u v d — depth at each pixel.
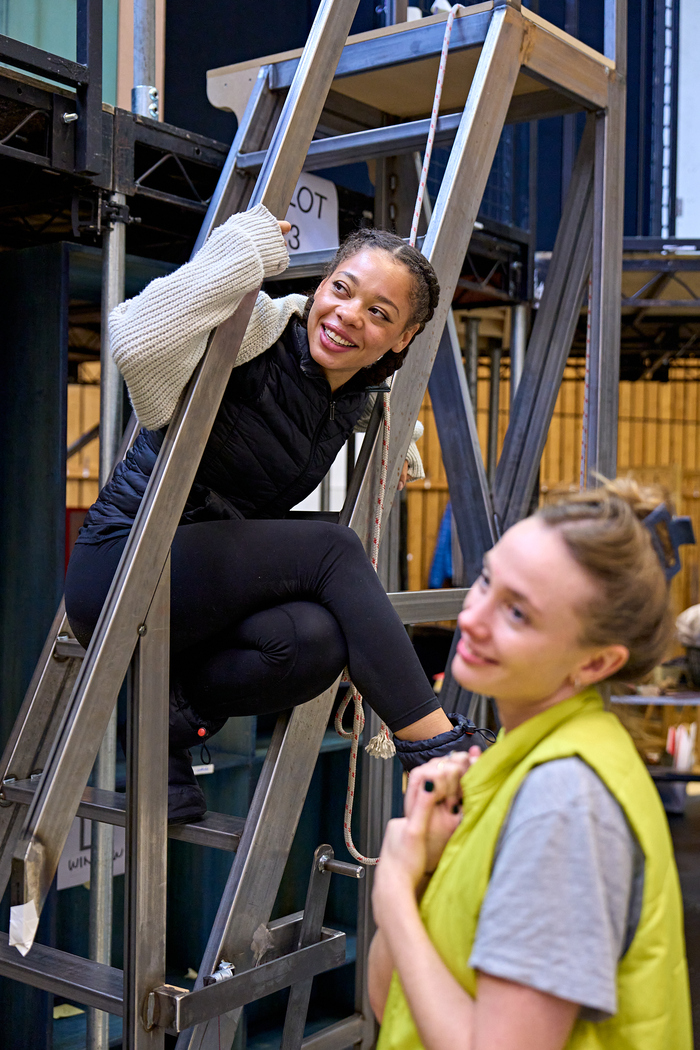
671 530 0.88
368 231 1.50
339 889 2.92
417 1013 0.77
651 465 8.79
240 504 1.52
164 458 1.33
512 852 0.74
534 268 4.11
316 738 1.54
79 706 1.24
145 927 1.35
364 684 1.41
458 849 0.82
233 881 1.41
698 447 9.21
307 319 1.50
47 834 1.19
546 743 0.78
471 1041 0.72
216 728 1.55
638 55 5.27
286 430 1.47
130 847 1.35
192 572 1.40
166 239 3.07
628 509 0.81
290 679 1.41
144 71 2.51
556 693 0.83
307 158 2.33
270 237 1.37
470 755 0.90
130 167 2.31
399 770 2.75
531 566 0.79
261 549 1.42
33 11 2.63
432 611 2.17
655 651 0.82
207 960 1.38
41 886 1.18
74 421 6.99
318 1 4.45
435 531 8.30
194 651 1.51
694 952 3.31
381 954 0.95
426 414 8.30
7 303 2.42
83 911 2.51
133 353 1.30
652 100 5.04
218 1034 1.38
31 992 2.25
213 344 1.34
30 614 2.39
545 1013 0.70
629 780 0.77
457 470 2.76
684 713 5.42
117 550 1.45
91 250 2.37
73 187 2.26
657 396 9.14
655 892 0.75
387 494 1.73
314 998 2.88
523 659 0.79
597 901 0.71
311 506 4.66
